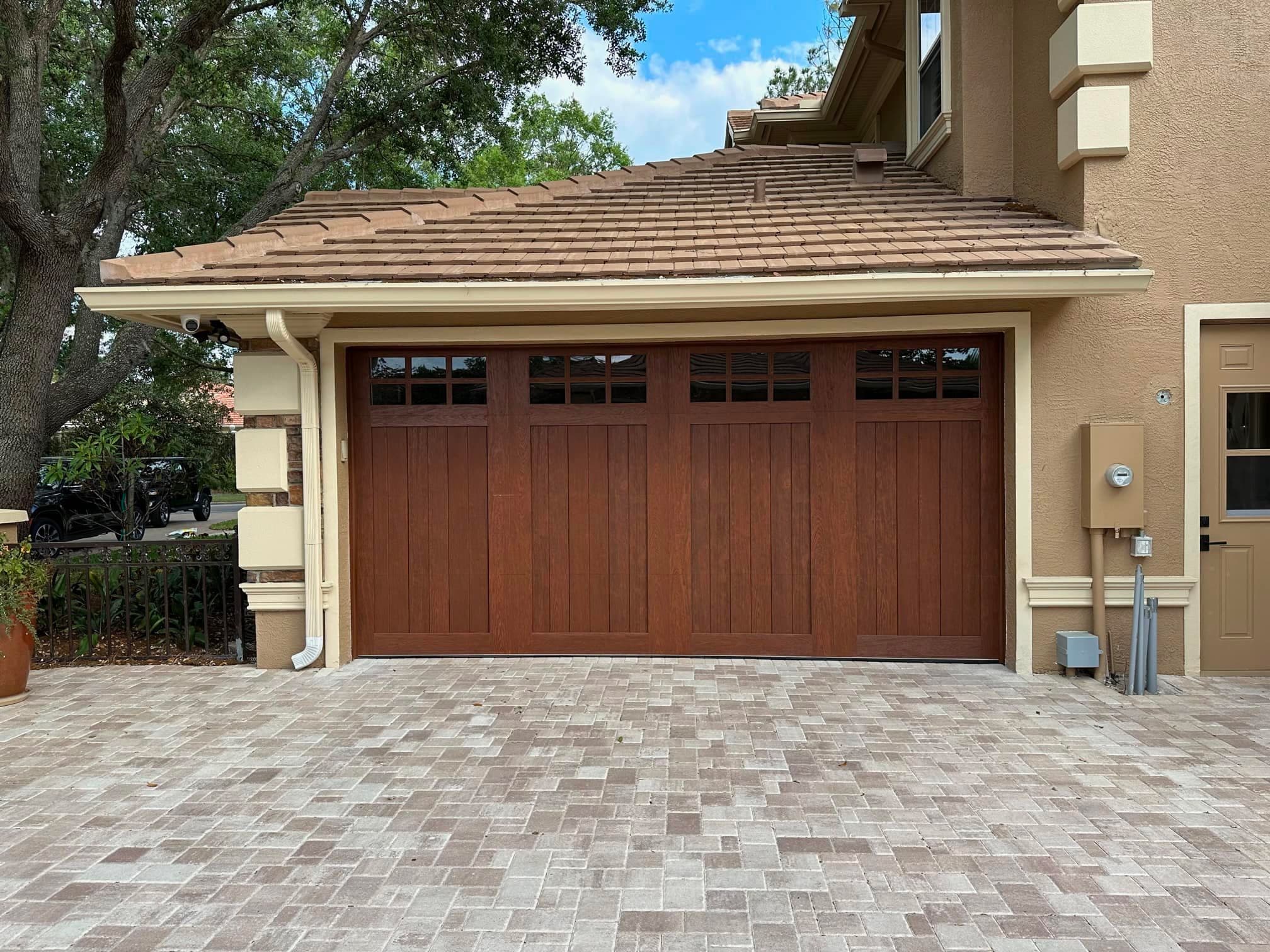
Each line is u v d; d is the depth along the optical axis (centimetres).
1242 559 614
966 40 724
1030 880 333
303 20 1562
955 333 635
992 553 648
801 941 294
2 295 1278
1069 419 614
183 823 390
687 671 637
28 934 303
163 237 1462
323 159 1324
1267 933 296
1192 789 418
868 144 912
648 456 673
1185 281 603
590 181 853
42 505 1738
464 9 1195
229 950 292
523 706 559
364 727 520
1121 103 596
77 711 555
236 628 692
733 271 570
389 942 296
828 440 660
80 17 1240
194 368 1557
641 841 369
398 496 684
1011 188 727
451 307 582
